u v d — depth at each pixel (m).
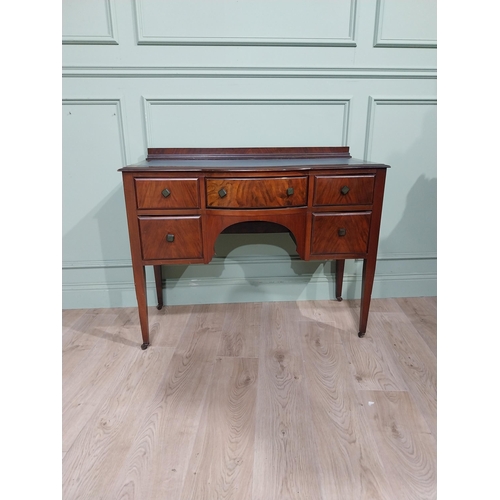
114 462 0.95
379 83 1.63
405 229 1.82
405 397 1.18
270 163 1.42
